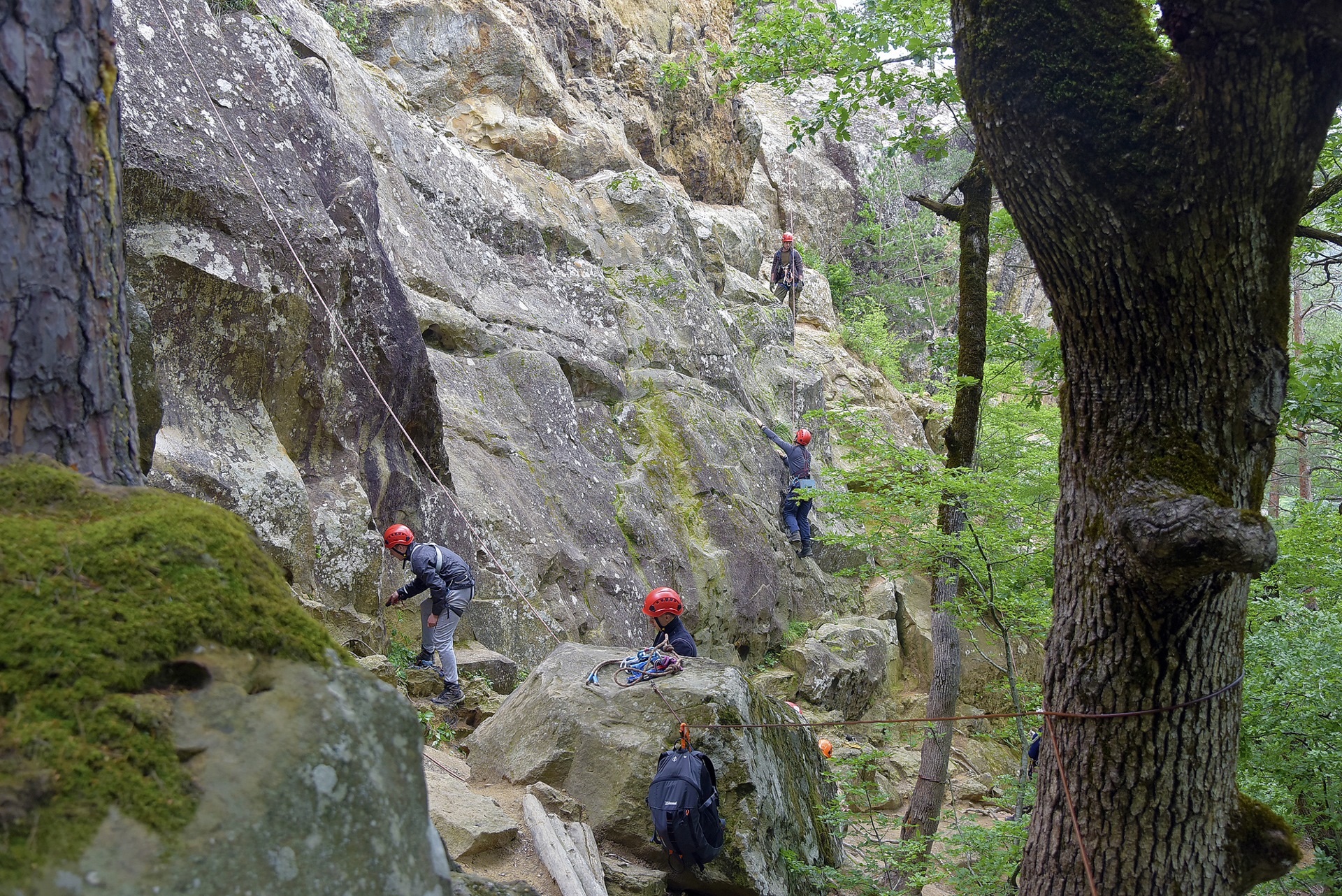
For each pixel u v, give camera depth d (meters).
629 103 17.64
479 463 9.65
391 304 8.17
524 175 13.45
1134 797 3.58
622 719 5.38
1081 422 3.68
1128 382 3.50
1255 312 3.29
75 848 1.49
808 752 6.49
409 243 10.48
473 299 11.18
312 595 6.93
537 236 12.57
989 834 6.16
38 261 2.05
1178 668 3.52
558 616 9.35
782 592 13.30
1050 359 8.18
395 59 14.09
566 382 11.37
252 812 1.66
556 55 16.33
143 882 1.51
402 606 7.88
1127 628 3.55
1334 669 6.45
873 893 5.99
